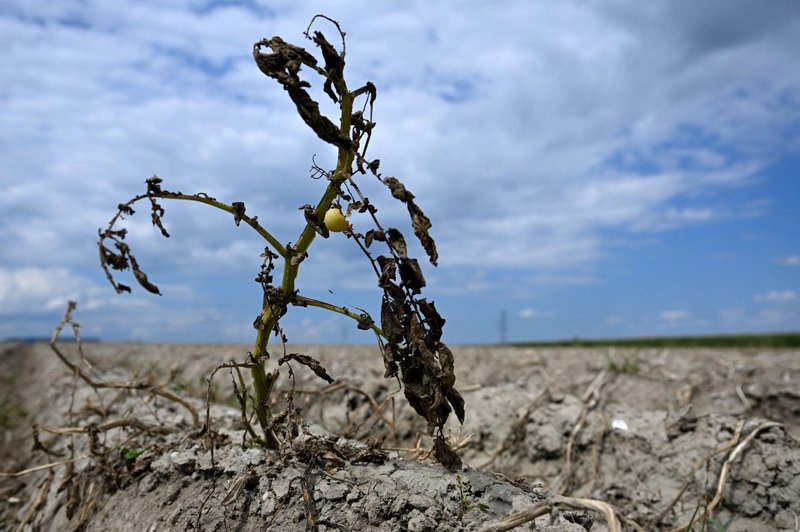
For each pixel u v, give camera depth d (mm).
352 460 499
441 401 445
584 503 341
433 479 462
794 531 675
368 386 1076
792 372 1315
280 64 407
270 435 530
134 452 608
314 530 429
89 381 665
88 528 562
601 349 1834
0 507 883
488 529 367
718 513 721
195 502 488
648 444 839
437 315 444
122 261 428
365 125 436
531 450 887
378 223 421
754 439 763
